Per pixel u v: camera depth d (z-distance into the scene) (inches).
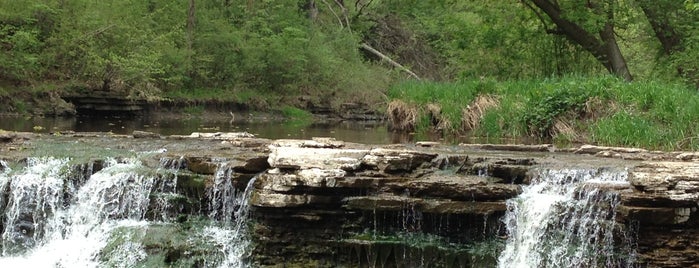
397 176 293.1
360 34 1288.1
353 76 1062.4
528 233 272.7
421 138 533.0
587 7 724.7
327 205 286.8
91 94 727.7
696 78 655.1
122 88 755.4
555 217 269.4
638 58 944.9
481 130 559.5
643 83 526.6
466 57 858.1
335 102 999.6
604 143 460.8
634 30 833.5
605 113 503.8
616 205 261.3
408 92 651.5
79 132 490.6
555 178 292.5
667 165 285.6
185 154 338.0
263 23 1022.4
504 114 546.3
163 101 808.3
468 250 277.1
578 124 509.0
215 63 946.7
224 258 287.9
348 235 285.9
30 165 346.3
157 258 288.2
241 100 904.3
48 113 686.5
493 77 781.9
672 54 687.1
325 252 285.1
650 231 259.1
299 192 283.9
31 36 682.8
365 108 1007.0
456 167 312.0
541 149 386.0
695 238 256.5
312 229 287.7
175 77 818.8
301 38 1018.1
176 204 316.5
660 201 254.2
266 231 288.4
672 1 701.3
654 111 471.2
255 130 627.8
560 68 818.8
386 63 1249.4
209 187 310.7
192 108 842.8
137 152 362.3
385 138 535.8
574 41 773.9
